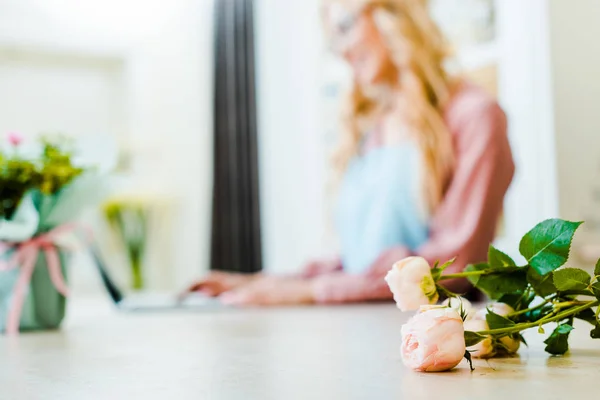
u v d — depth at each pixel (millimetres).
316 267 1608
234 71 2576
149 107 2986
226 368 526
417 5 1711
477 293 1319
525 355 538
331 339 722
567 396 366
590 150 1284
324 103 2275
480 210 1352
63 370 548
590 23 1296
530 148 1411
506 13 1482
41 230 915
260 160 2561
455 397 372
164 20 2928
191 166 2832
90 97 3088
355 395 389
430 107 1632
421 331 448
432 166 1608
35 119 2996
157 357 613
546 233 482
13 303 889
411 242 1721
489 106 1436
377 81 1837
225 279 1453
